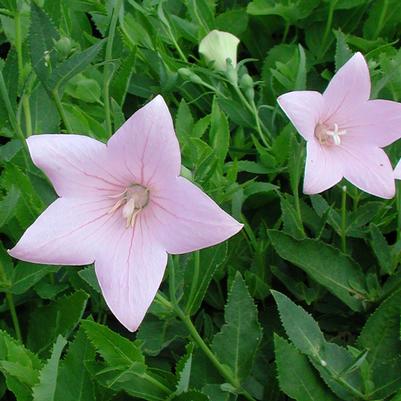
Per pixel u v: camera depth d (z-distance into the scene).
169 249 0.26
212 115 0.34
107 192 0.26
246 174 0.37
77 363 0.27
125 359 0.27
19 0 0.32
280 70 0.38
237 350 0.29
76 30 0.40
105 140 0.34
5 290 0.30
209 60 0.37
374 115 0.31
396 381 0.29
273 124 0.37
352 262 0.32
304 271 0.33
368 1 0.41
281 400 0.30
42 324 0.30
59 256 0.26
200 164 0.32
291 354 0.29
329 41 0.41
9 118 0.29
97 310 0.32
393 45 0.42
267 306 0.33
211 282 0.34
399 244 0.33
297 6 0.40
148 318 0.31
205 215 0.24
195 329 0.29
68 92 0.36
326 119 0.31
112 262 0.26
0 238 0.33
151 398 0.28
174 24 0.40
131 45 0.38
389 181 0.31
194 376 0.29
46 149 0.25
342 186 0.35
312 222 0.34
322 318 0.33
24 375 0.27
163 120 0.24
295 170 0.32
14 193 0.29
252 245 0.34
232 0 0.43
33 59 0.28
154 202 0.26
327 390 0.29
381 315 0.30
